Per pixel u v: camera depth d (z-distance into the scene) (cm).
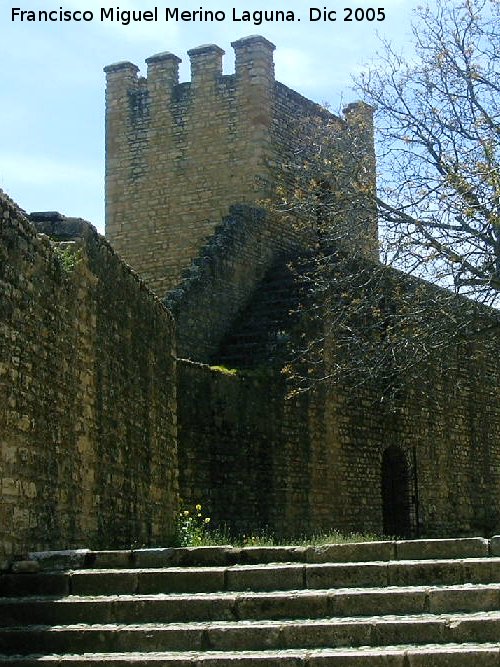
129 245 3344
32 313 1177
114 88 3419
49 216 1388
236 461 2317
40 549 1158
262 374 2433
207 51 3291
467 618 892
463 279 2012
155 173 3334
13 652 923
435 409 3177
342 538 2153
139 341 1731
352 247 2439
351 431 2745
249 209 2959
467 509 3309
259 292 2922
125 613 965
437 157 2128
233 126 3231
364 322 2436
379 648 872
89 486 1378
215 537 2008
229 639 910
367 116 2881
